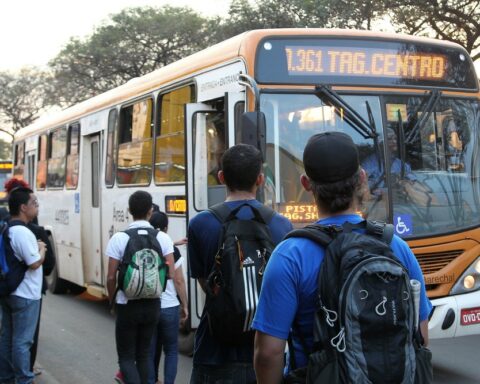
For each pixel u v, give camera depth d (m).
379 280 2.18
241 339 3.42
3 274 5.43
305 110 6.03
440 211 6.23
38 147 13.61
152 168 7.98
